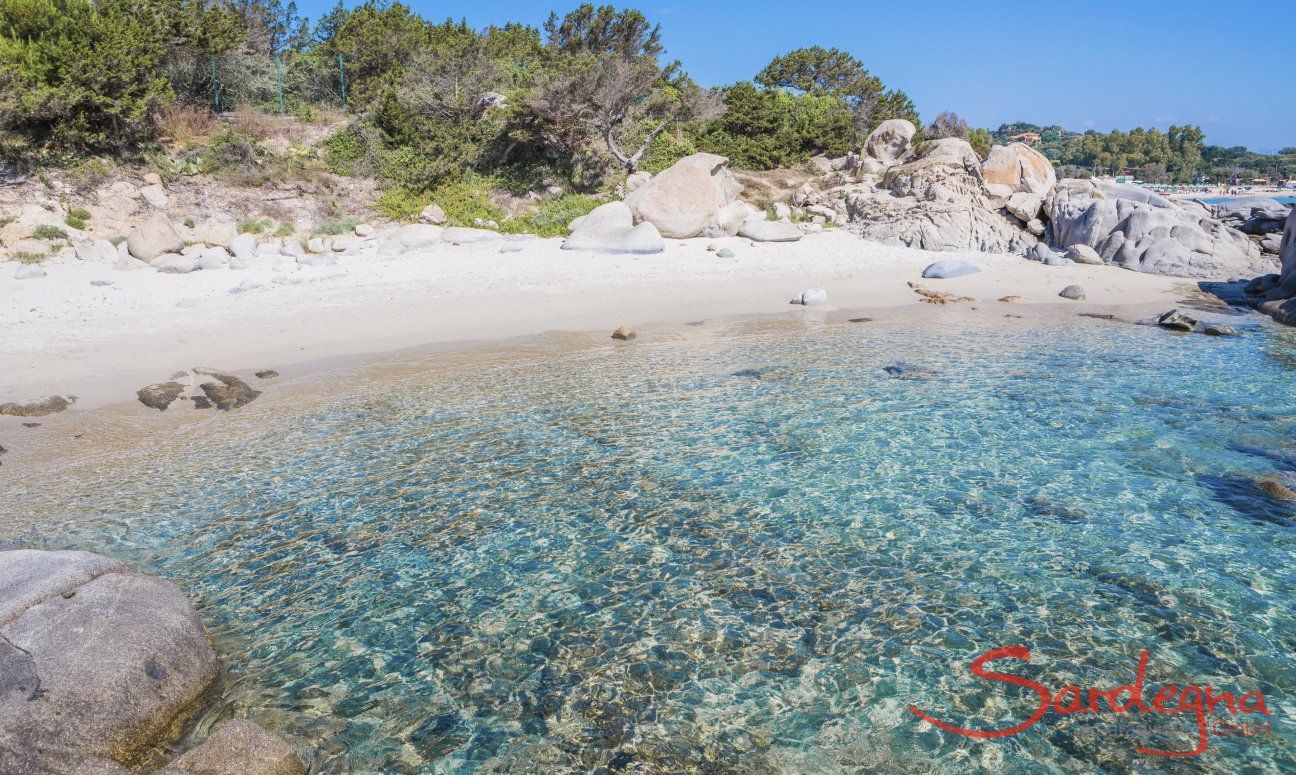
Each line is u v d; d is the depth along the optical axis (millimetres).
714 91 37469
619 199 30562
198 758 4062
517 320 17188
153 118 27219
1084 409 10961
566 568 6707
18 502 8062
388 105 30969
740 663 5359
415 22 38906
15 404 10961
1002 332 16406
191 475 8812
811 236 28922
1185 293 21250
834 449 9477
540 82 31109
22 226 21078
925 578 6477
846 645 5547
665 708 4898
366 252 23797
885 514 7695
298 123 31938
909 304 19688
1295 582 6371
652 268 23188
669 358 14102
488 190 30641
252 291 19078
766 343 15336
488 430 10273
